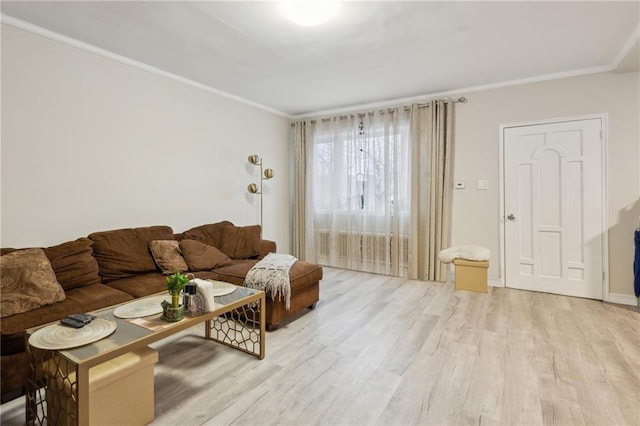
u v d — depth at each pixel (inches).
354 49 118.5
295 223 216.2
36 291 83.3
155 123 137.6
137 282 107.7
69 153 111.3
